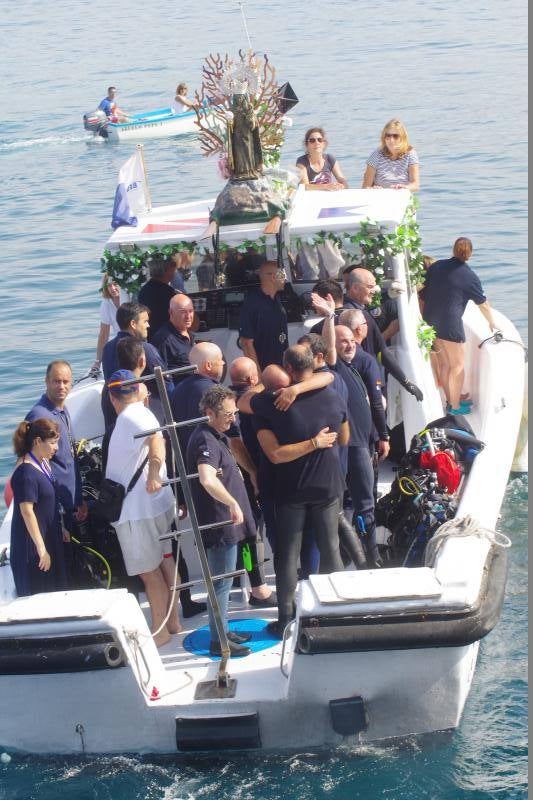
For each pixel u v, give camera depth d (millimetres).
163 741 12312
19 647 11820
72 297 33031
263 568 14070
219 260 16375
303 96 66500
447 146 49781
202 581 12258
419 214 38438
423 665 11828
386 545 14508
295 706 12055
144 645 12344
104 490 13125
